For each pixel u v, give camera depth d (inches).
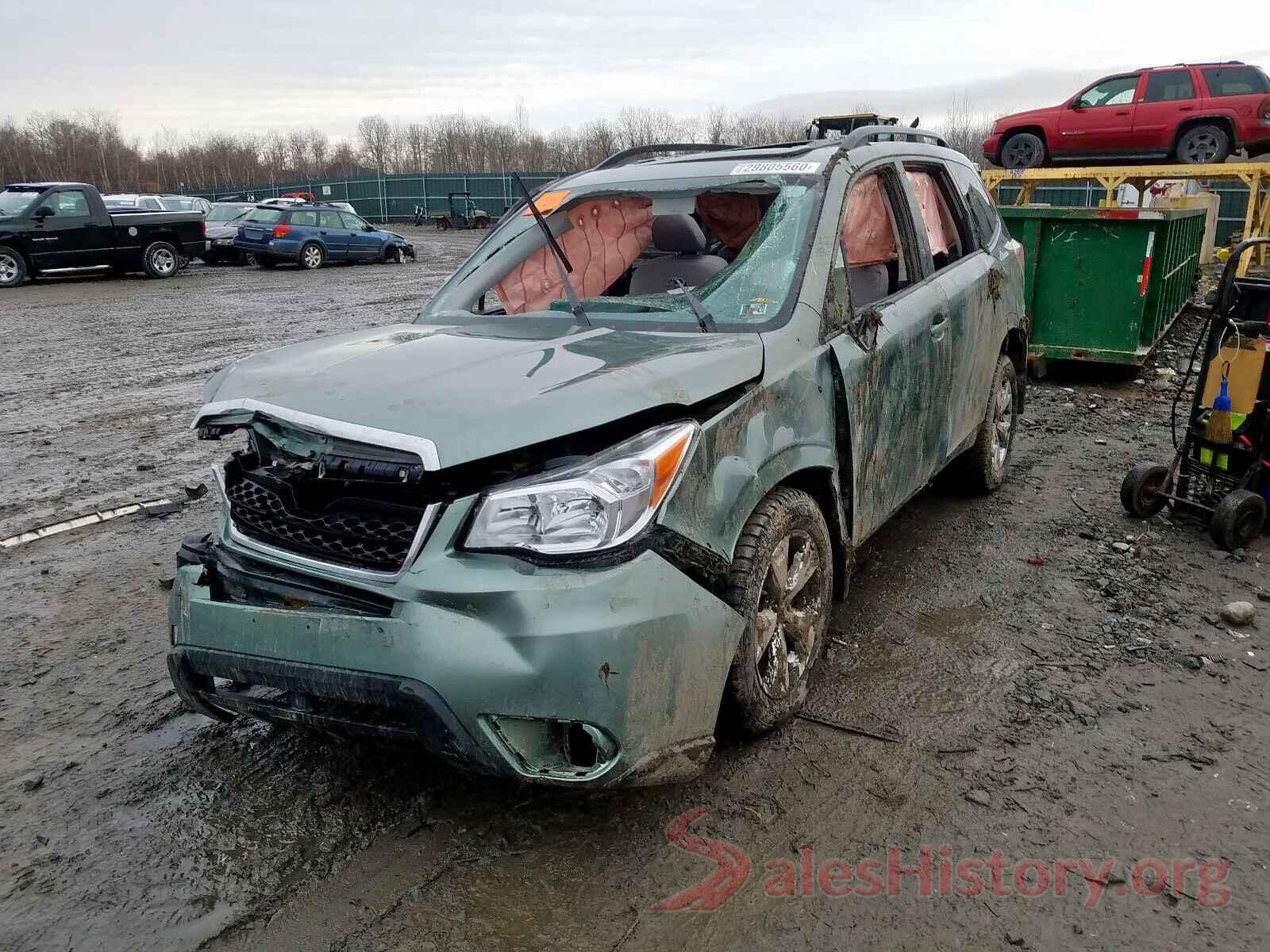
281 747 127.0
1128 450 261.0
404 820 110.3
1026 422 294.5
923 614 160.1
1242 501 181.3
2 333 510.9
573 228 169.2
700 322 128.0
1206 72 613.3
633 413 98.9
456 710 92.0
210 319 559.5
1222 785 114.1
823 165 147.2
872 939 91.2
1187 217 389.4
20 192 768.9
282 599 103.5
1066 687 136.5
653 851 103.7
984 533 197.0
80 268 788.0
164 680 146.7
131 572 189.9
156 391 366.3
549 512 93.6
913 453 159.5
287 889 99.7
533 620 91.6
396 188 2049.7
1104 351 342.6
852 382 132.3
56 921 96.0
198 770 122.2
